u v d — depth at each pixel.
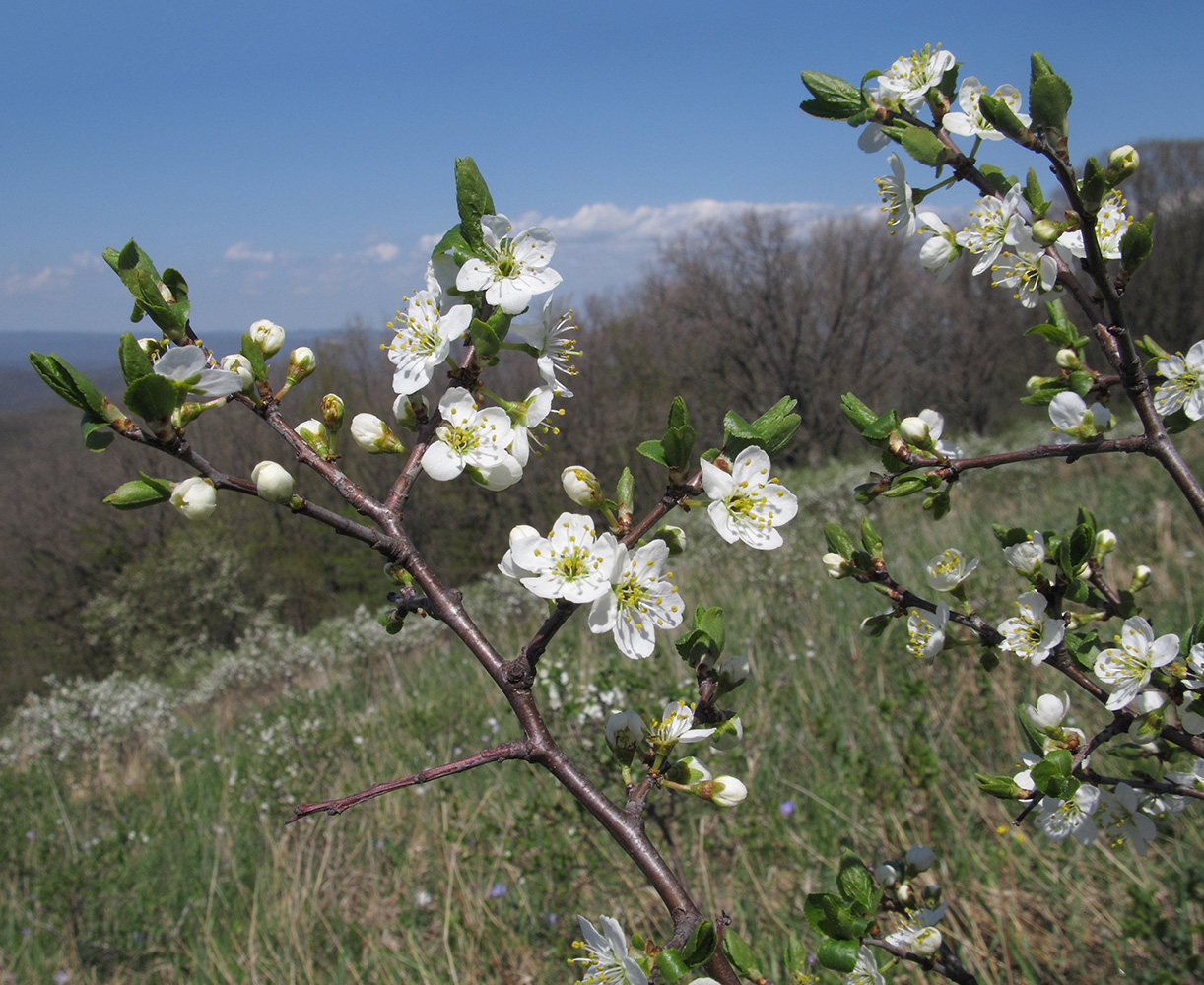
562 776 1.16
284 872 4.58
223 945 4.07
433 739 5.96
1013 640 1.65
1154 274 31.31
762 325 32.31
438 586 1.21
